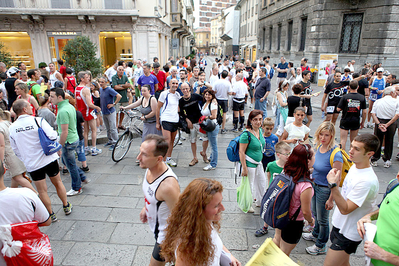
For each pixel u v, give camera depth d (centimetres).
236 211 400
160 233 222
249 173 379
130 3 1670
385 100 527
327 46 1644
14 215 207
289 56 2155
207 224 149
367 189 210
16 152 345
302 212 243
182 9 3103
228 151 380
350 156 220
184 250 148
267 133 397
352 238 222
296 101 575
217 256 160
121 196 443
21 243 204
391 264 179
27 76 726
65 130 397
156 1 1714
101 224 369
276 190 249
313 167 296
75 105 536
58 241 334
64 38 1722
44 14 1603
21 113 337
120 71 771
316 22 1638
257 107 791
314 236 330
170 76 973
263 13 2931
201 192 147
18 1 1593
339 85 673
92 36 1723
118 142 579
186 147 683
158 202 217
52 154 357
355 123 558
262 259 176
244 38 4550
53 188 471
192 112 531
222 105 769
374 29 1462
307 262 300
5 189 209
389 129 533
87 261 302
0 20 1648
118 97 654
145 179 228
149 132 560
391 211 180
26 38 1770
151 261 232
